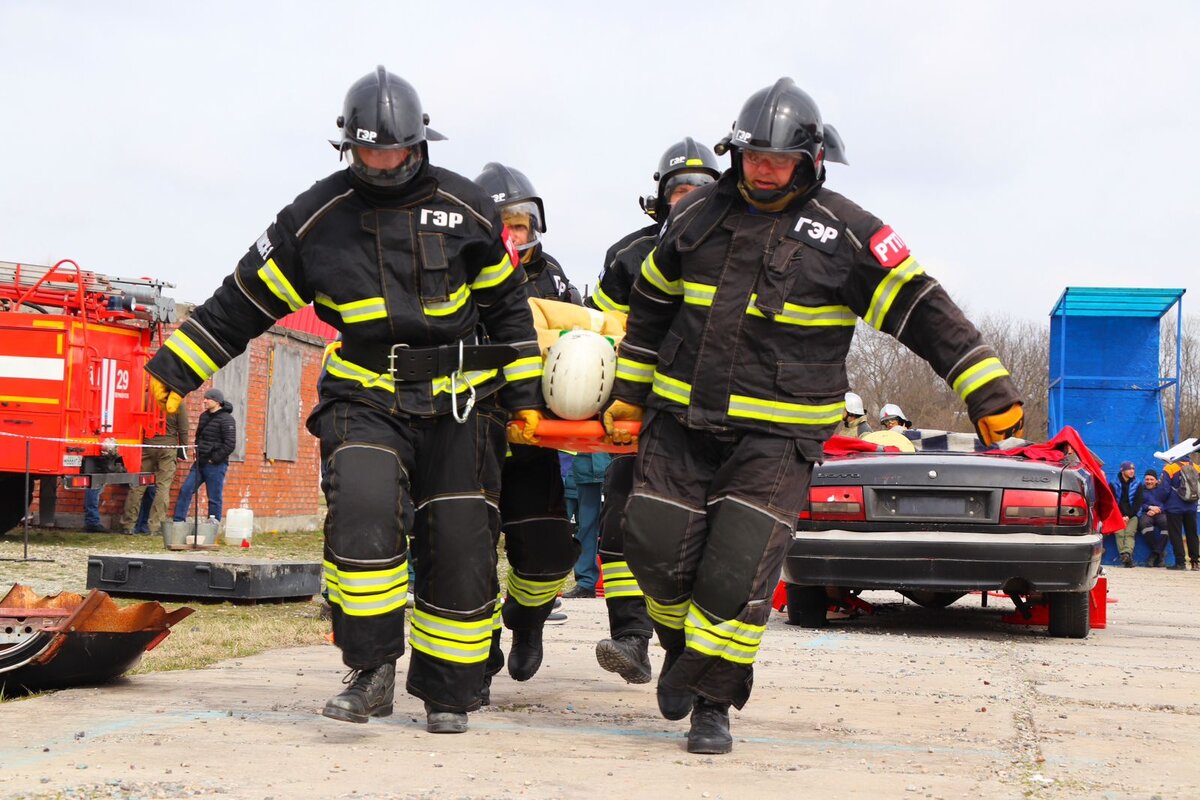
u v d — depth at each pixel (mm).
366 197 4699
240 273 4848
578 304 6648
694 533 4707
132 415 17922
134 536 18078
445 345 4762
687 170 6051
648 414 4820
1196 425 68562
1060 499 8750
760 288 4566
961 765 4352
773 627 9703
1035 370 68562
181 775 3816
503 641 7844
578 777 3979
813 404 4602
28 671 5336
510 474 5703
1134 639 9336
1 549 14938
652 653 7727
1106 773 4289
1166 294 29141
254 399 21672
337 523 4559
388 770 3996
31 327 16562
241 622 8523
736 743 4711
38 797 3521
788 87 4578
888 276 4504
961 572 8758
